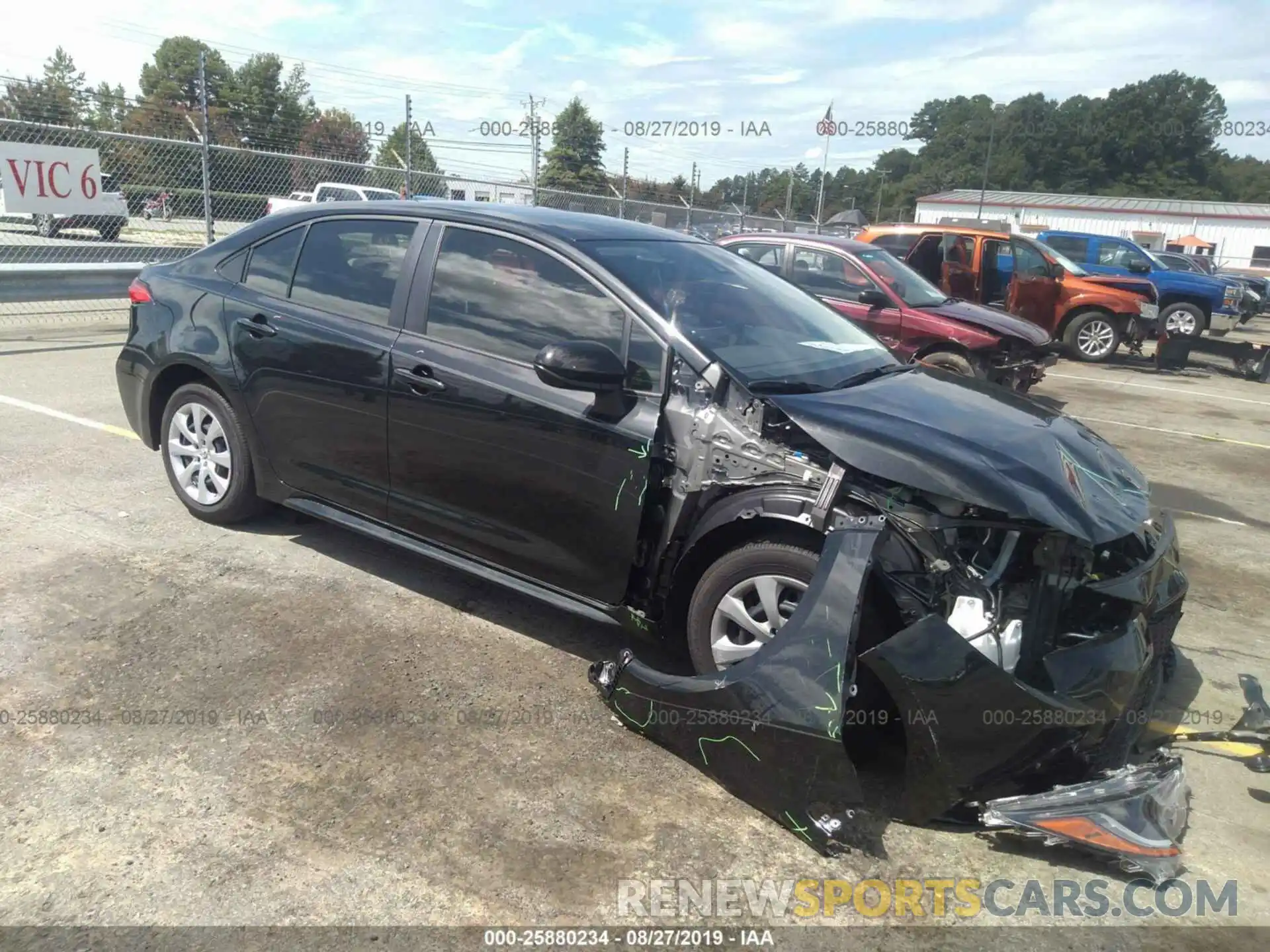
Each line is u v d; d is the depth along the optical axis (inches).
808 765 103.4
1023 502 109.2
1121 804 104.2
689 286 143.6
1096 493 121.3
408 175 500.1
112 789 108.0
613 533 128.5
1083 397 443.8
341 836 103.1
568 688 136.1
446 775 114.6
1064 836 102.3
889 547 111.3
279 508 196.2
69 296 393.4
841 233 890.1
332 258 162.1
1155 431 367.6
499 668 140.1
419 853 101.3
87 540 174.6
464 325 143.9
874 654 103.2
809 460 118.3
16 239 393.1
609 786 114.6
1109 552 120.4
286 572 167.6
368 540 184.4
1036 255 535.8
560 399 131.0
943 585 110.7
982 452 117.5
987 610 107.9
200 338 172.9
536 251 142.3
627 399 127.3
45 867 95.7
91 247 419.5
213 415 175.8
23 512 185.9
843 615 105.0
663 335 128.8
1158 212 1573.6
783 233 367.2
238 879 95.8
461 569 147.6
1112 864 105.2
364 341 150.6
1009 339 331.6
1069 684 105.3
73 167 377.7
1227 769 127.0
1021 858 106.4
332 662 138.4
